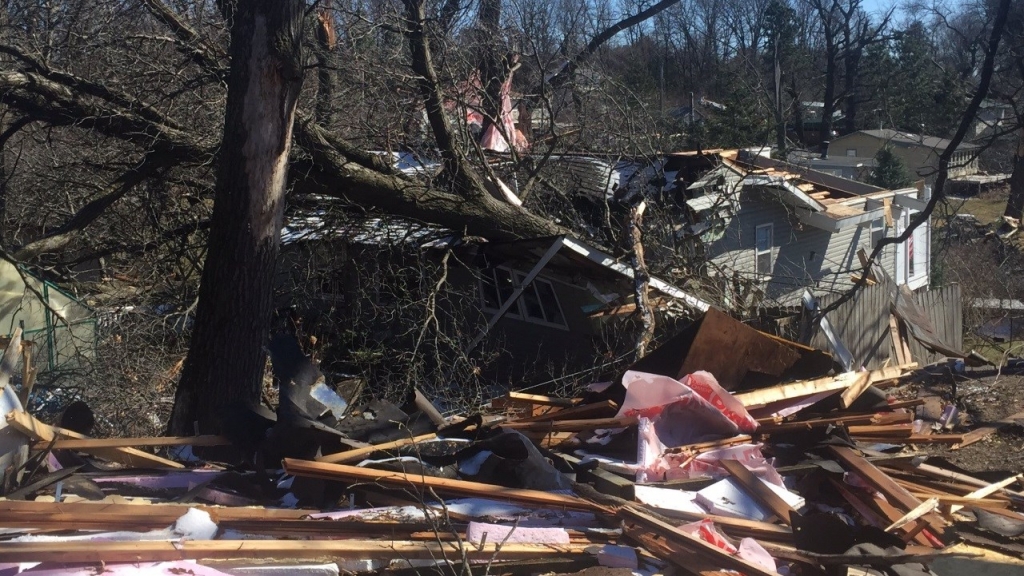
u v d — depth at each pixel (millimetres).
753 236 16594
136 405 8750
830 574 3676
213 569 3277
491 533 3709
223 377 7047
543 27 13984
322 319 12305
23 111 9078
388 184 10172
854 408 5750
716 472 4645
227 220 7098
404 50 11922
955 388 7754
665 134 15195
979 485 4812
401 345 11859
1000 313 16859
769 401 5539
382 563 3482
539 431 5328
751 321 10883
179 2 10133
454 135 11031
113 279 13117
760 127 22922
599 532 3852
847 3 41625
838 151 36844
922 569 3693
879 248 10734
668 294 11148
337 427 4945
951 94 20828
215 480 4375
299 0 7066
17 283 10352
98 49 9961
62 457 4574
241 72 6988
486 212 10844
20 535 3463
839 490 4621
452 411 9625
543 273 12062
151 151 9484
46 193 11500
